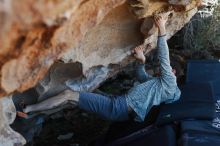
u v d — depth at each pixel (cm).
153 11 402
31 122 523
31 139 561
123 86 707
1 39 183
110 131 580
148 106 523
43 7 185
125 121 559
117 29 447
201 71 597
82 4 252
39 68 254
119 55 477
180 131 498
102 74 494
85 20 270
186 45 732
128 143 533
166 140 496
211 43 735
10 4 167
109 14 423
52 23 195
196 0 410
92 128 702
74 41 269
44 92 474
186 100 538
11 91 256
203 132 484
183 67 639
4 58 220
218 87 576
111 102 517
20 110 491
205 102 533
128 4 395
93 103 509
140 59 492
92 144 598
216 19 723
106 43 455
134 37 468
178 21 493
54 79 473
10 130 386
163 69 496
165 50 470
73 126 696
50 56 251
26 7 179
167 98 523
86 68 453
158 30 452
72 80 484
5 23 168
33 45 232
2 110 372
